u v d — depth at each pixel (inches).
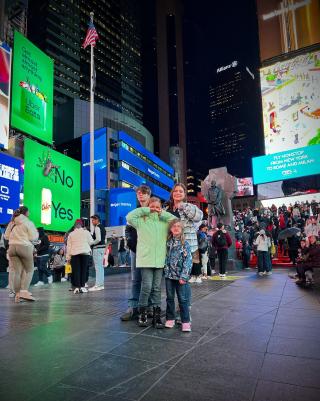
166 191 4431.6
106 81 5103.3
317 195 1222.9
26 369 128.1
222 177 791.1
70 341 163.2
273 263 709.3
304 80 1307.8
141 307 194.4
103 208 2864.2
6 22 1606.8
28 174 1561.3
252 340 162.2
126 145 3225.9
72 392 108.7
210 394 106.3
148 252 192.7
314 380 116.0
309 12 1325.0
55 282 527.5
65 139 3427.7
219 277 480.7
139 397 104.8
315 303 257.0
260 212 1055.6
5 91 1304.1
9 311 243.8
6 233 298.8
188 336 170.4
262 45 1403.8
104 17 5285.4
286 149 1305.4
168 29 7593.5
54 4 4335.6
